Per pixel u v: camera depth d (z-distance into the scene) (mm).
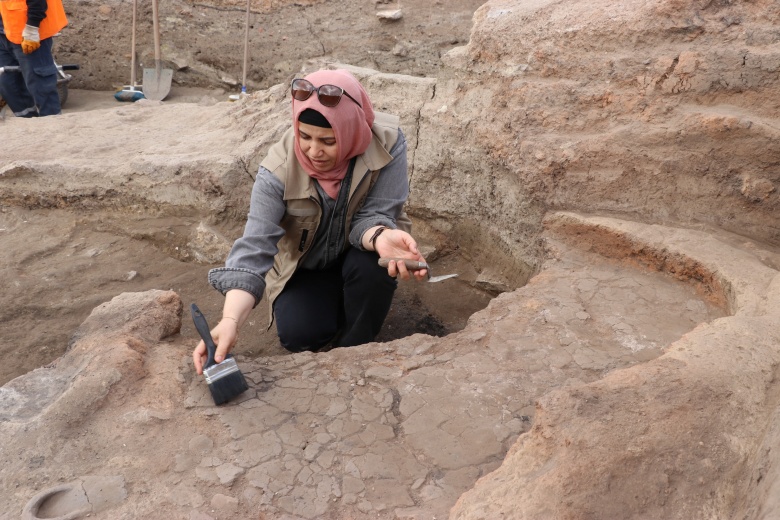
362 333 2793
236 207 3840
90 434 1954
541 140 3221
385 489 1812
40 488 1787
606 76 3176
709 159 2941
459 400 2109
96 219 4000
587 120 3197
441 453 1923
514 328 2451
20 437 1931
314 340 2783
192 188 3844
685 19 3037
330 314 2797
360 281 2619
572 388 1771
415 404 2096
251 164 3828
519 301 2617
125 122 4684
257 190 2410
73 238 3895
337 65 4227
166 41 7465
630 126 3082
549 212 3162
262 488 1803
